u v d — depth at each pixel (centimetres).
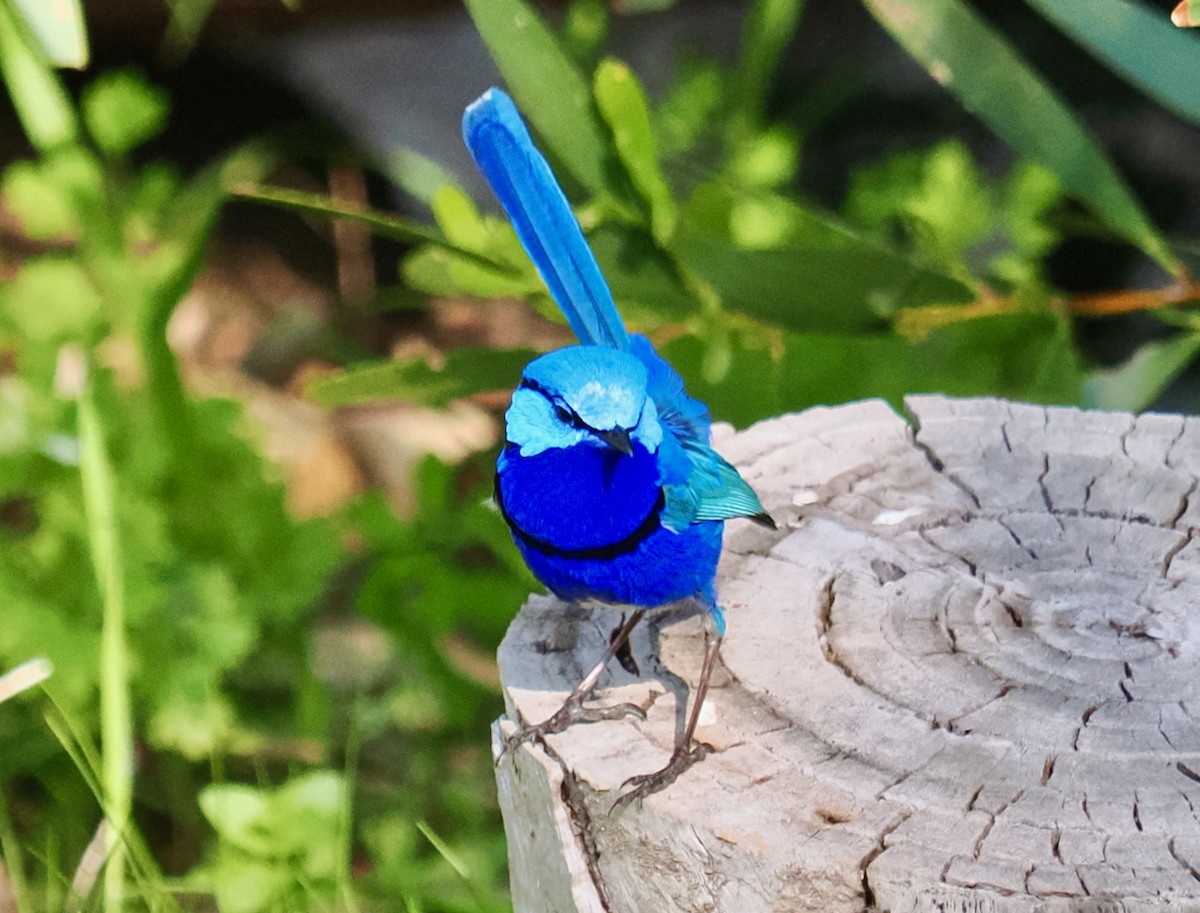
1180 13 386
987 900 252
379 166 739
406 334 735
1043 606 331
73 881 456
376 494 539
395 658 571
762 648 322
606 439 294
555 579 314
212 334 713
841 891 262
